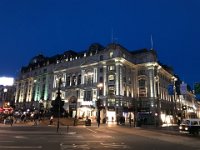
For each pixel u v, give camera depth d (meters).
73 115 70.06
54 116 46.97
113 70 64.81
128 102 65.12
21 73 104.56
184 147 15.05
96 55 70.81
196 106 127.56
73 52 83.62
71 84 75.31
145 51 74.06
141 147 14.43
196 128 28.11
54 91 79.88
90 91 68.31
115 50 66.12
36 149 12.17
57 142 15.80
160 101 72.06
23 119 45.62
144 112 65.56
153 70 69.56
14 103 100.31
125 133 26.80
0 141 15.12
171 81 91.06
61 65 80.94
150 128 40.72
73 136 20.86
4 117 46.03
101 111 61.91
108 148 13.54
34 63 101.44
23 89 99.31
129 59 71.25
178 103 91.88
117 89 62.16
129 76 69.31
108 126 42.03
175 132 31.67
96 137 20.48
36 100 88.00
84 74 72.12
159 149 13.67
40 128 30.27
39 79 90.56
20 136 19.02
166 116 75.31
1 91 105.12
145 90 69.06
